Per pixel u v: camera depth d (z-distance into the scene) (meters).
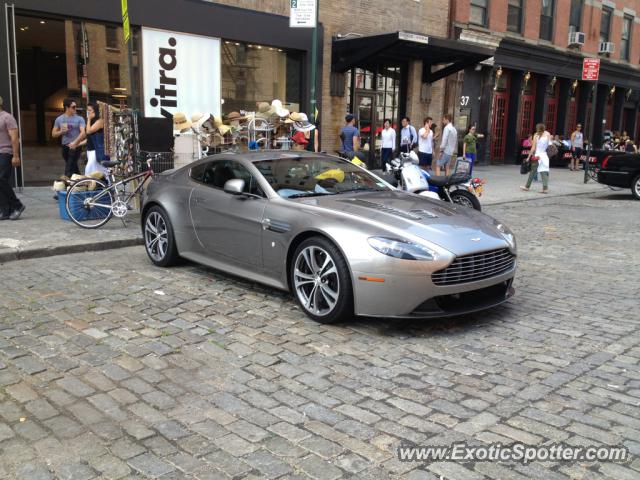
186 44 13.05
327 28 15.82
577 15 26.83
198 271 6.55
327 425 3.26
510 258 5.12
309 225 4.90
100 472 2.79
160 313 5.10
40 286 5.86
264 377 3.88
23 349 4.26
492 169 22.05
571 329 4.88
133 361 4.09
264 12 14.28
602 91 30.34
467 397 3.62
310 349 4.36
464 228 4.91
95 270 6.55
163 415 3.36
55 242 7.49
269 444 3.06
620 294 5.98
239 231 5.61
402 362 4.14
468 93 22.50
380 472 2.81
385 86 18.38
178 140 10.65
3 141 8.56
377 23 17.19
